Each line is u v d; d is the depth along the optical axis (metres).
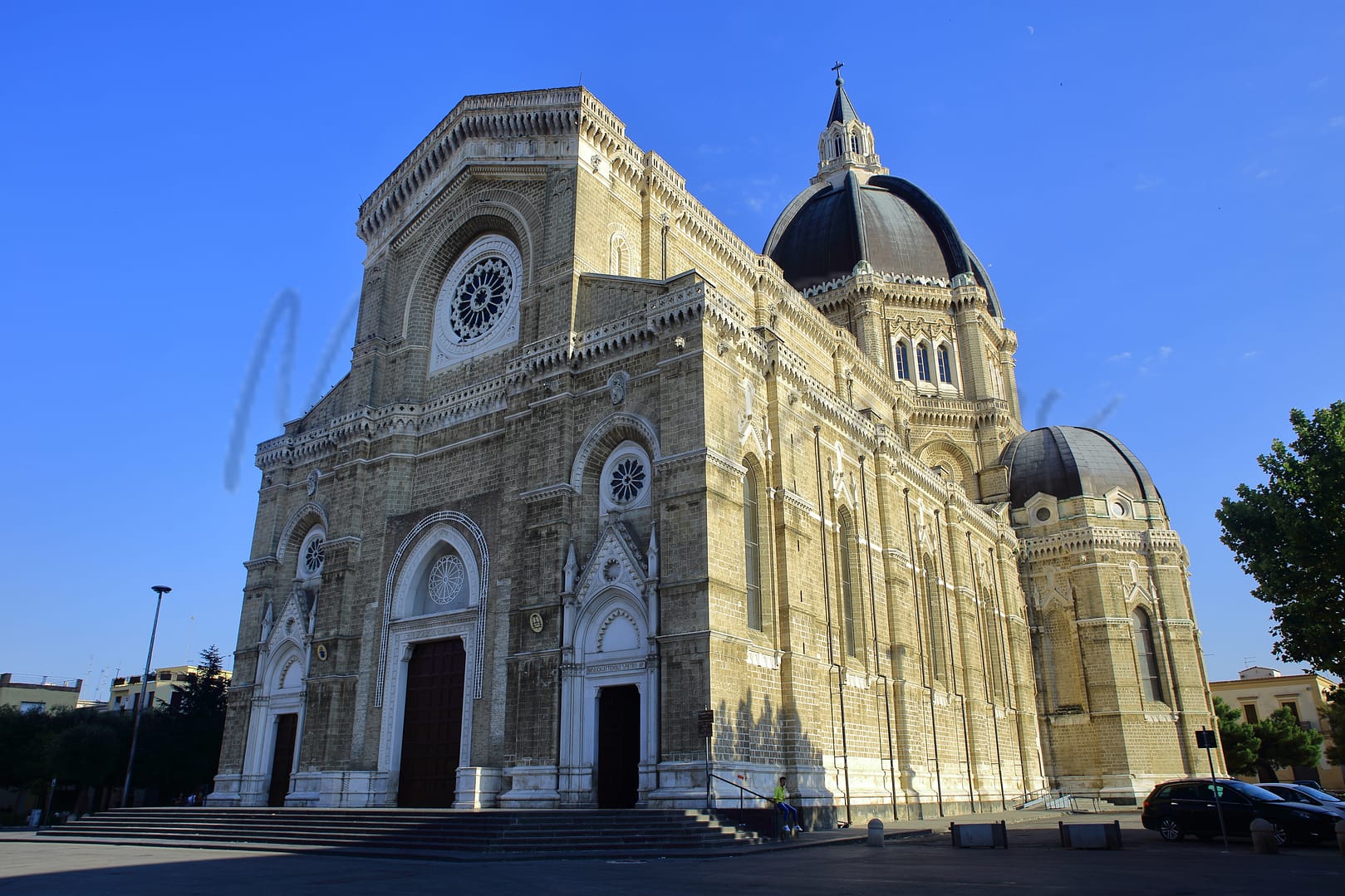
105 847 32.81
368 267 55.12
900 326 79.56
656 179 48.44
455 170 50.38
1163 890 18.73
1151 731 66.25
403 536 45.91
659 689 33.84
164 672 118.19
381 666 44.09
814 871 22.52
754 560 38.75
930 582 56.41
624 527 37.09
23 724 76.62
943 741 52.34
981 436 78.00
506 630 39.75
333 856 27.94
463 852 27.20
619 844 27.91
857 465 49.44
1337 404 38.84
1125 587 70.25
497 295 48.84
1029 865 24.16
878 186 91.56
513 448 42.16
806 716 37.91
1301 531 36.91
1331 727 92.31
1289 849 29.50
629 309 40.75
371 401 50.31
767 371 41.75
